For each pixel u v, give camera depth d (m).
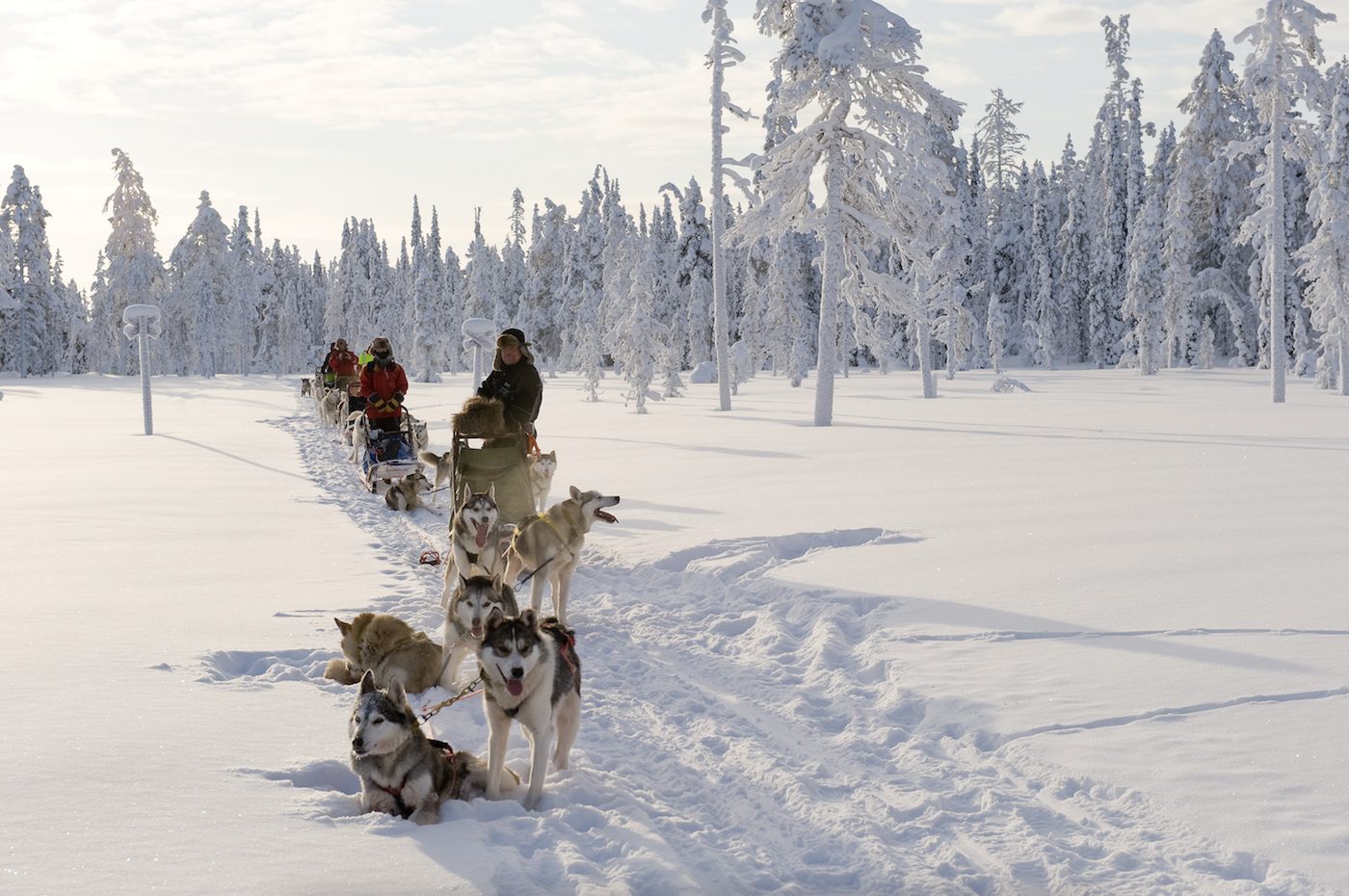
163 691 7.16
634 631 9.43
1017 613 9.03
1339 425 27.06
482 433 10.63
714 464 20.42
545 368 87.06
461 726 6.99
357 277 107.12
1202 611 8.78
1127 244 67.69
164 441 27.94
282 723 6.65
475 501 9.91
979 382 57.91
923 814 5.47
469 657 8.50
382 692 5.42
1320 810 5.08
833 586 10.34
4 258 68.56
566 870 4.72
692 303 76.75
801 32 29.16
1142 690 6.95
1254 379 56.91
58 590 10.48
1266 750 5.86
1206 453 20.69
